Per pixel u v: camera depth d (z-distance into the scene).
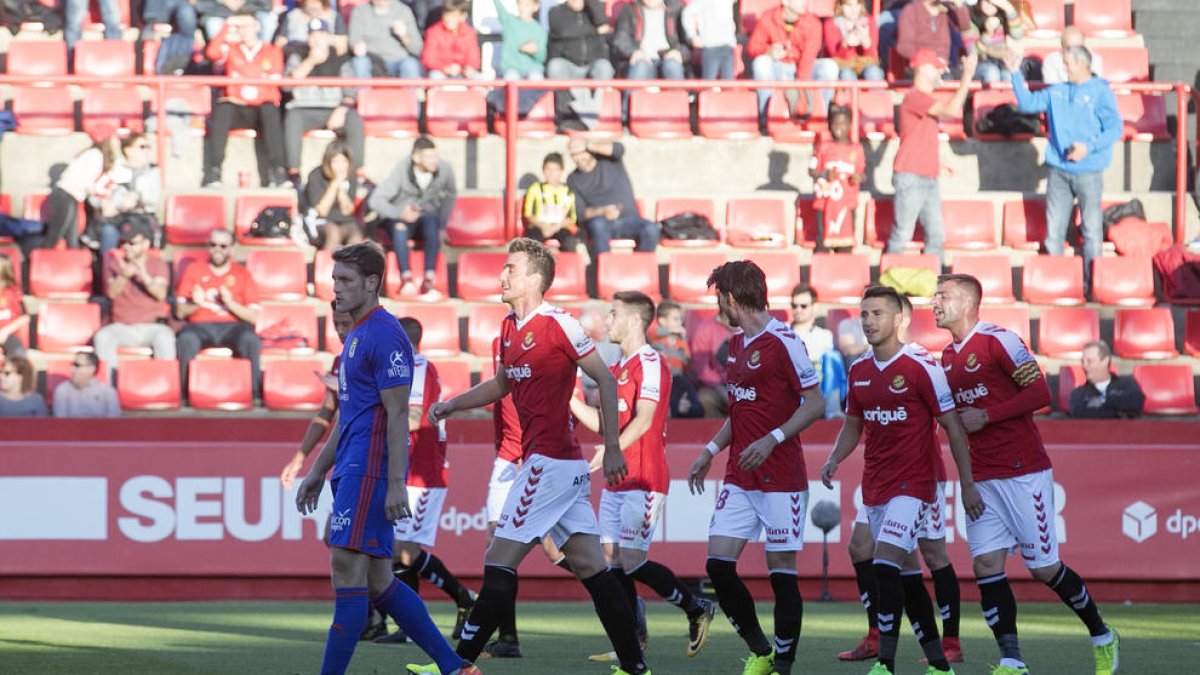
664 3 56.53
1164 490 40.97
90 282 48.19
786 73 55.88
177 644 30.11
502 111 54.62
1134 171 56.53
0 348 43.97
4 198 50.66
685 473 40.25
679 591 28.44
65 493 39.12
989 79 55.31
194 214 49.59
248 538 39.56
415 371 29.59
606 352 42.94
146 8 56.38
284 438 39.94
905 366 23.97
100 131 50.91
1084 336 49.31
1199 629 34.81
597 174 50.25
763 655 24.48
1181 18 60.44
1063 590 25.19
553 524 21.95
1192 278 50.97
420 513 29.58
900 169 49.88
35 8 56.50
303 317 47.31
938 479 26.48
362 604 20.41
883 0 59.69
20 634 31.72
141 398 44.56
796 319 44.34
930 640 24.62
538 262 21.92
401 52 55.03
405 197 48.97
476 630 21.67
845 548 40.53
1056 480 40.66
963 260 51.00
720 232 52.22
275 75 52.31
